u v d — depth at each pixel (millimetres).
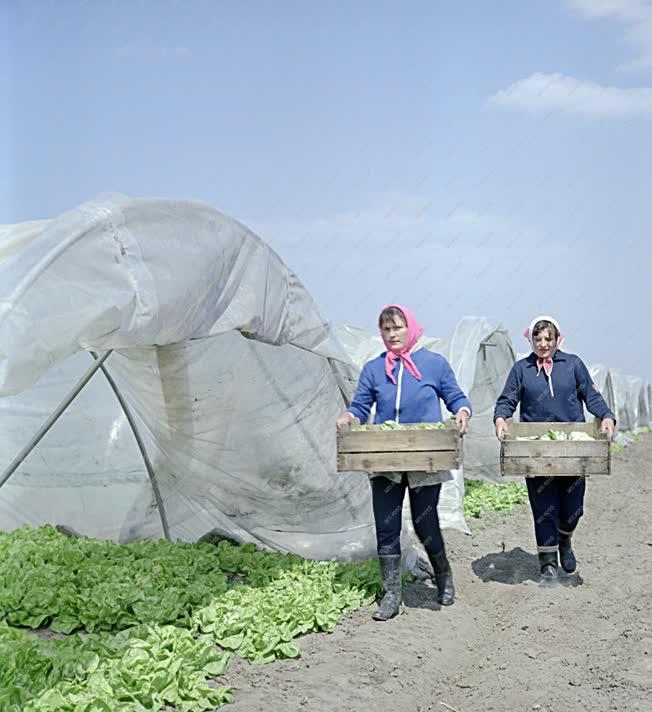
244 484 9266
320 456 9234
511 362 15797
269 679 5707
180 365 8148
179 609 6520
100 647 5625
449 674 6207
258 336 7707
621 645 6441
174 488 9328
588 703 5410
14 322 5371
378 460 7047
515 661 6223
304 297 8531
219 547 8844
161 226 6426
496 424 8328
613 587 8125
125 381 8539
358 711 5273
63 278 5688
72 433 9070
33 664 5254
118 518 9234
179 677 5270
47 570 7203
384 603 7164
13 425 8773
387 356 7594
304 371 9055
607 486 16172
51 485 9109
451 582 7641
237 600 6816
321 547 9039
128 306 6016
